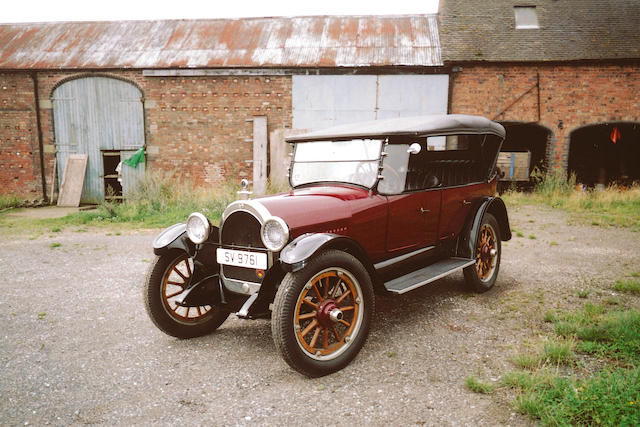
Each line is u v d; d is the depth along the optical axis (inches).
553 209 387.9
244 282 124.3
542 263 215.8
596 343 120.3
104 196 540.1
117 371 114.1
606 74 461.7
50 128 532.4
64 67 512.7
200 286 128.4
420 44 507.5
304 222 116.8
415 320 146.3
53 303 168.2
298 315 106.8
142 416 93.3
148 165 526.0
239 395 101.6
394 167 140.0
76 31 580.7
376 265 135.9
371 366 114.7
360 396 99.7
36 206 518.9
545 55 463.8
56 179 539.5
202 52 521.0
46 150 536.4
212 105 509.0
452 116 160.7
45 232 322.0
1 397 101.5
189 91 510.3
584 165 657.0
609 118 467.5
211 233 131.8
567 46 471.8
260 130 504.4
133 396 101.6
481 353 119.7
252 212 117.3
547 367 107.6
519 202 426.0
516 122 478.0
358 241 129.2
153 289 128.4
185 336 134.8
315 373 108.3
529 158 483.8
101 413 94.6
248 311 111.1
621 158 647.1
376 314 153.3
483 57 466.0
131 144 525.7
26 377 111.0
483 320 144.4
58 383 107.9
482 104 477.1
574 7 522.9
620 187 502.6
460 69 470.6
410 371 111.0
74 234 313.4
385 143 136.4
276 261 110.0
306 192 137.2
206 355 124.0
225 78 503.8
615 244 253.9
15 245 275.9
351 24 557.6
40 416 93.5
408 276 143.6
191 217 130.3
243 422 90.2
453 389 101.3
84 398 100.8
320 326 112.4
